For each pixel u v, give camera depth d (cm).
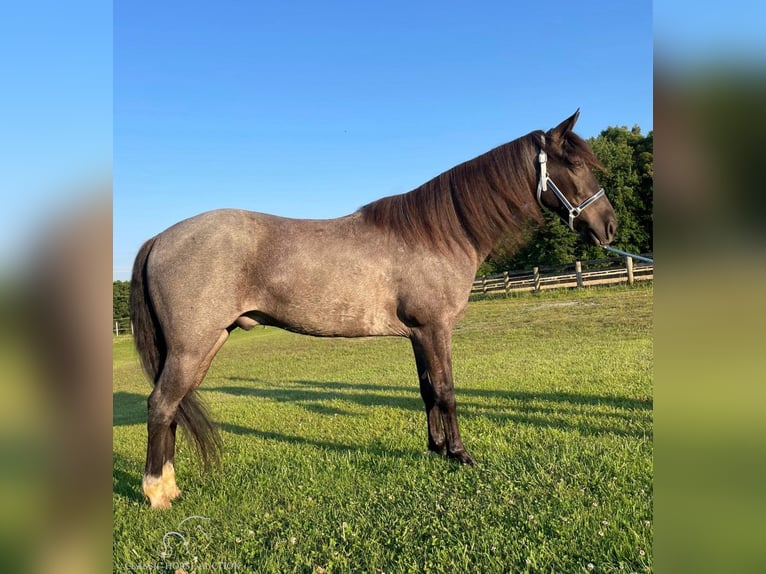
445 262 341
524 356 835
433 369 346
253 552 254
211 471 369
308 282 326
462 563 230
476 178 352
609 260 1855
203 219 322
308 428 502
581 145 349
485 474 326
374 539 256
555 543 240
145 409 801
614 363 685
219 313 311
